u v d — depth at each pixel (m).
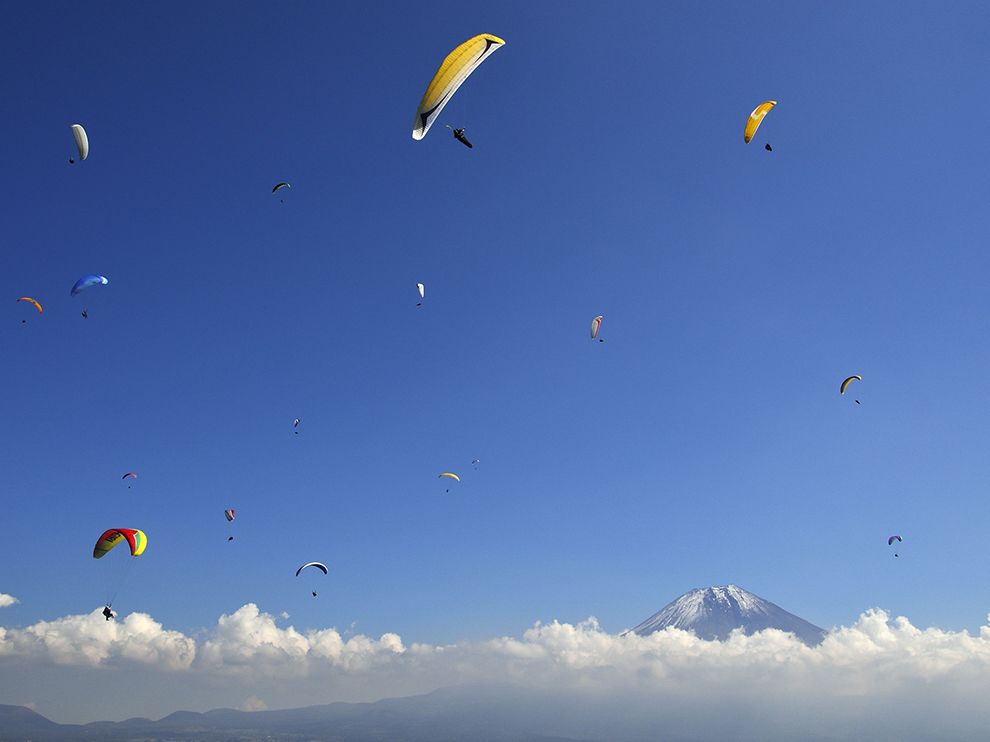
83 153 52.09
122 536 44.59
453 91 34.59
